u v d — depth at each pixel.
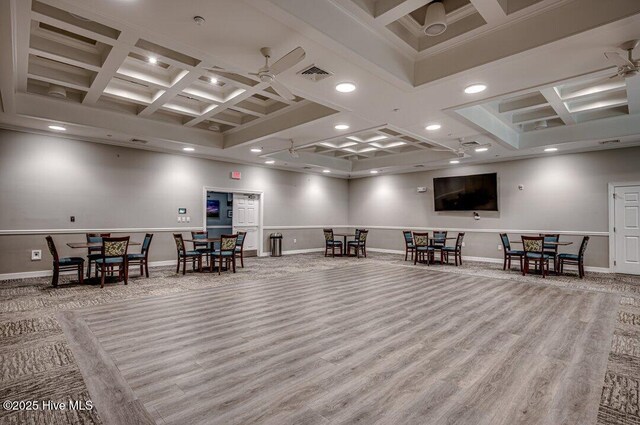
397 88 3.94
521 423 1.98
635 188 6.95
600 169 7.36
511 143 6.95
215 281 6.17
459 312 4.25
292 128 5.88
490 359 2.87
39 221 6.27
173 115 6.62
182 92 4.99
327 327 3.67
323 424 1.96
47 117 5.30
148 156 7.61
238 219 9.51
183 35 2.93
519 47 3.08
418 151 9.13
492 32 3.25
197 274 6.86
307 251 11.12
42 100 5.27
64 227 6.52
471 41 3.40
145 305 4.52
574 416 2.05
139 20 2.72
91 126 5.76
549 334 3.47
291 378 2.53
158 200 7.75
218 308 4.39
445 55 3.61
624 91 5.21
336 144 9.05
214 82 4.75
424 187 10.38
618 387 2.40
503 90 4.00
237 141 7.15
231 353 2.98
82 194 6.72
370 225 11.86
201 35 2.93
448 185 9.72
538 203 8.17
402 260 9.26
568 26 2.81
